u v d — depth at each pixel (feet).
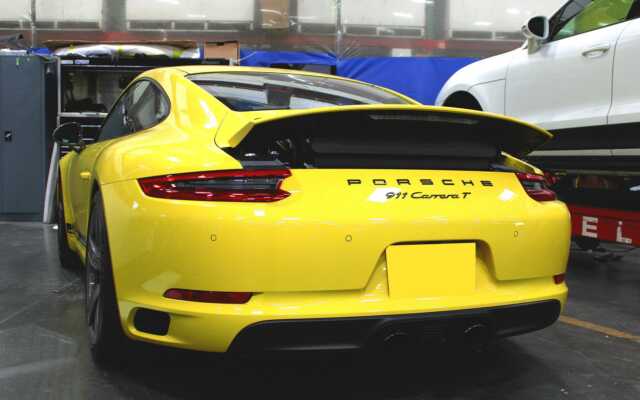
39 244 18.33
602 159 12.83
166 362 8.33
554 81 13.62
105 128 11.20
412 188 6.79
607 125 12.27
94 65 24.04
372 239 6.41
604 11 12.93
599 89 12.55
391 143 7.00
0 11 28.73
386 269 6.54
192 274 6.27
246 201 6.26
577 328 10.58
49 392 7.29
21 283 13.03
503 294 7.07
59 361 8.32
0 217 23.93
